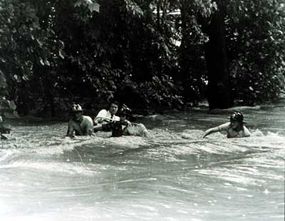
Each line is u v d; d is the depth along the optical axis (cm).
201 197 684
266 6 2542
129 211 632
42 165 912
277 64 2680
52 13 1786
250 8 2502
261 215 608
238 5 2370
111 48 2052
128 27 2112
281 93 2919
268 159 914
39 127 1630
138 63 2208
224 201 664
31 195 716
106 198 688
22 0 1458
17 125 1669
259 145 1083
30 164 920
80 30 1959
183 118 1934
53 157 990
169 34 2341
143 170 866
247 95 2592
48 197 704
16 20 1347
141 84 2170
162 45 2227
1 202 681
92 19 1962
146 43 2202
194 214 620
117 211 632
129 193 709
